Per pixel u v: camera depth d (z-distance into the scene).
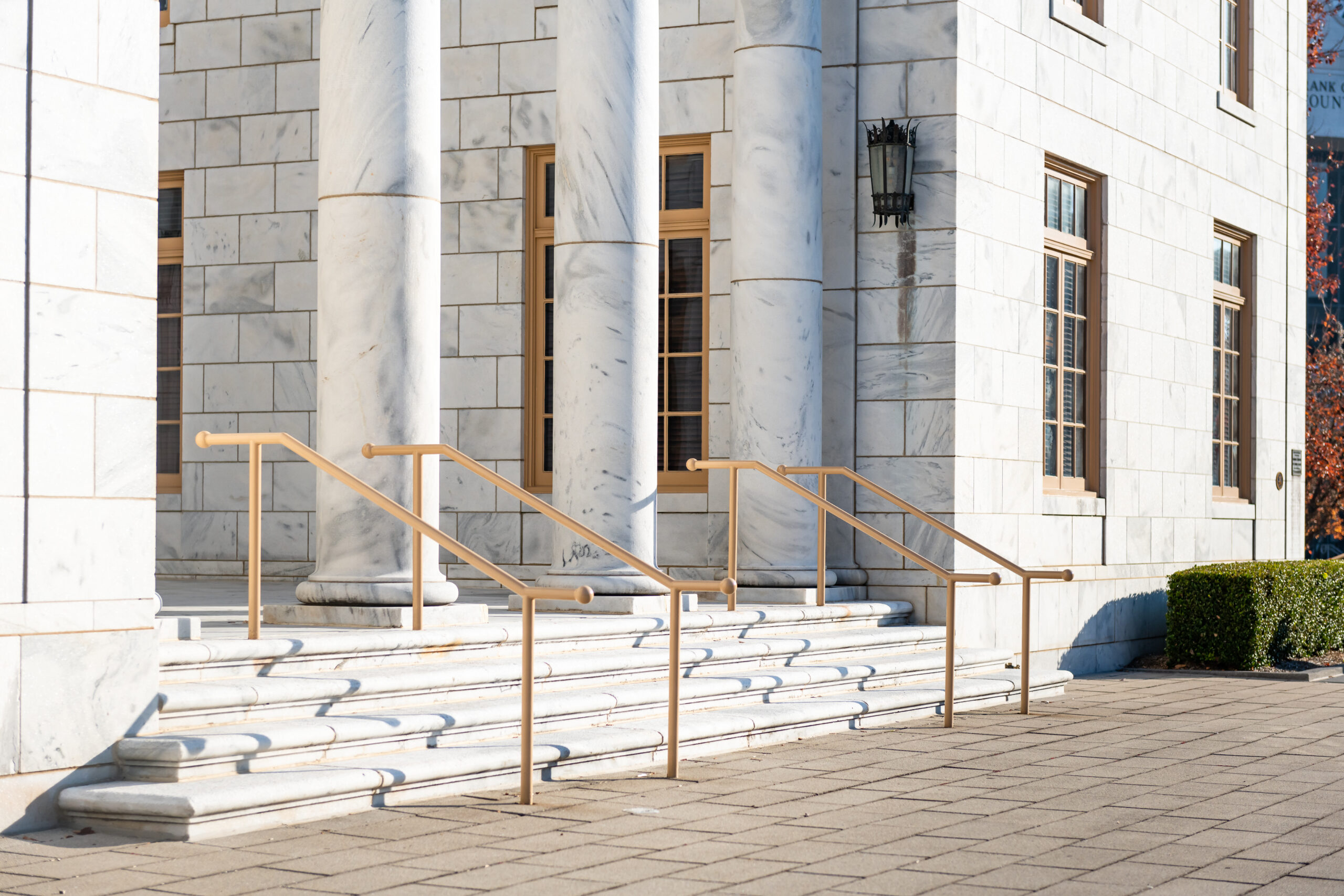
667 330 13.30
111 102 6.64
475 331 13.80
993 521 12.64
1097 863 5.65
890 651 11.22
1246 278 18.00
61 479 6.35
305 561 14.26
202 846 5.82
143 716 6.51
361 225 8.81
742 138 12.12
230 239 14.65
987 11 12.66
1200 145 16.45
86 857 5.62
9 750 6.06
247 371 14.55
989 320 12.64
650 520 10.55
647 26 10.58
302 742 6.62
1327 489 27.03
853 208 12.47
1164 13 15.70
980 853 5.81
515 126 13.72
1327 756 8.50
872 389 12.39
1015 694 11.33
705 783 7.36
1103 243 14.55
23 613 6.16
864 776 7.63
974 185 12.45
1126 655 14.79
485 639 8.48
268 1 14.59
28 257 6.31
